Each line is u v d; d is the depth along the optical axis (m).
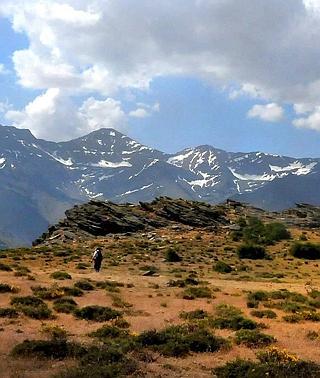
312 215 133.88
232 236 97.81
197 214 117.88
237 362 19.80
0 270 49.16
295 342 25.86
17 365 19.02
